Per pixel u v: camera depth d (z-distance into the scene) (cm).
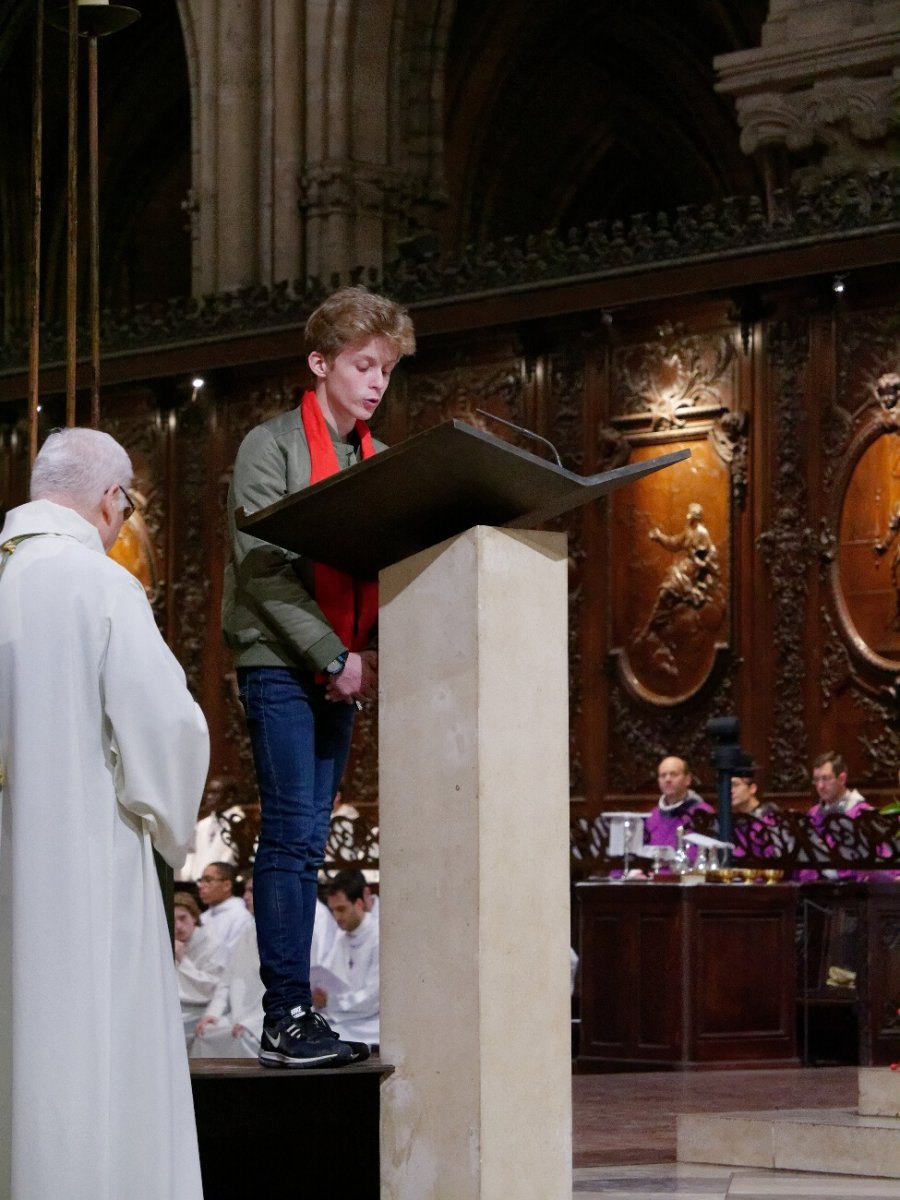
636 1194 613
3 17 2717
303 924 541
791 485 1766
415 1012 498
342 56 2100
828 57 1753
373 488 489
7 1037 472
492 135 2916
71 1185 457
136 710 477
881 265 1695
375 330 551
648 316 1850
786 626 1761
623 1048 1161
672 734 1822
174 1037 480
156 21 2886
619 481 498
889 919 1169
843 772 1430
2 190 2878
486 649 489
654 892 1159
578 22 2859
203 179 2144
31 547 491
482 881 485
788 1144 683
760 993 1161
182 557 2102
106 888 476
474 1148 481
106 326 2147
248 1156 534
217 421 2091
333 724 560
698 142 3028
